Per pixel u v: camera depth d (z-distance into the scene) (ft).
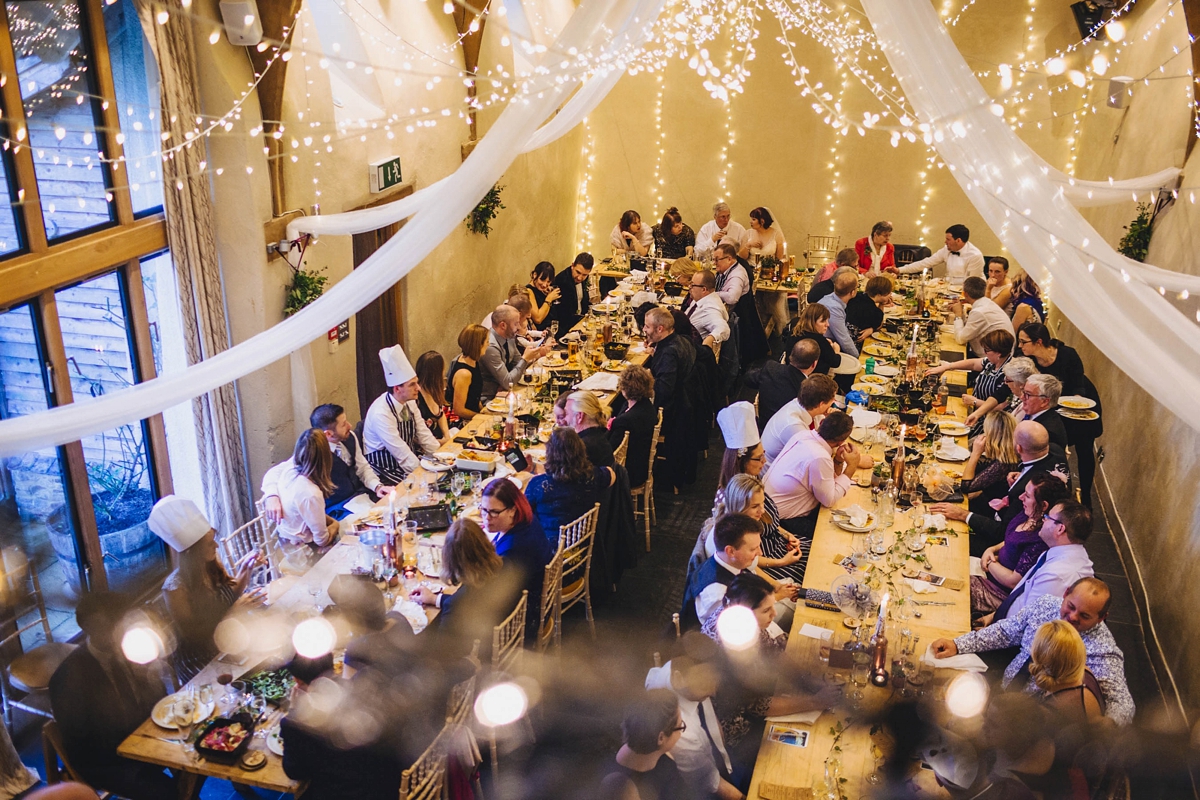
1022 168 13.60
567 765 16.65
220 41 19.22
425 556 17.78
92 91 17.29
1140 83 30.94
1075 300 13.73
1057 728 12.34
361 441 24.85
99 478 19.13
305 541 18.57
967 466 21.33
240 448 22.17
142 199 19.12
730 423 19.11
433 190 20.13
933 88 13.50
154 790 13.62
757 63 40.11
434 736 12.80
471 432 23.18
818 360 26.16
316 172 23.04
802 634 15.17
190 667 15.40
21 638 17.72
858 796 11.79
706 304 30.09
